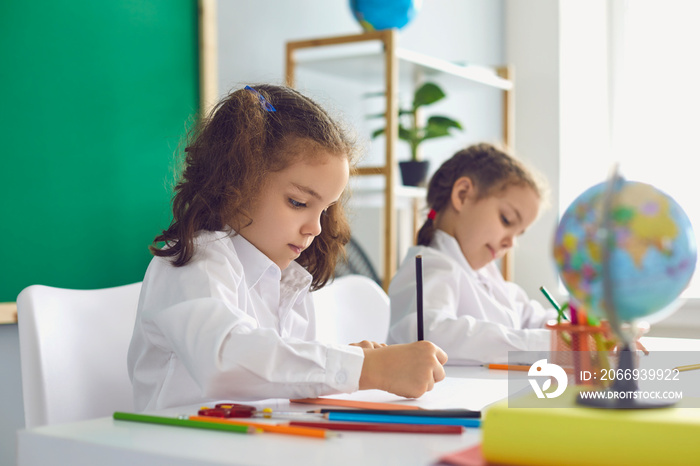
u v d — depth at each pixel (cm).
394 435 52
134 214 163
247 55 194
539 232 277
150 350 86
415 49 245
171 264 85
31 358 84
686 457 41
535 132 280
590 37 278
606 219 48
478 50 280
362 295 136
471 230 144
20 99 142
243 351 68
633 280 48
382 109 241
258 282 98
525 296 172
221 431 54
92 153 154
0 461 140
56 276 148
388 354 70
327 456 46
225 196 91
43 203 146
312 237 96
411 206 232
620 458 42
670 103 268
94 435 52
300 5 212
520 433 43
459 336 107
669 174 266
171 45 170
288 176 91
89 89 153
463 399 70
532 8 284
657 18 271
